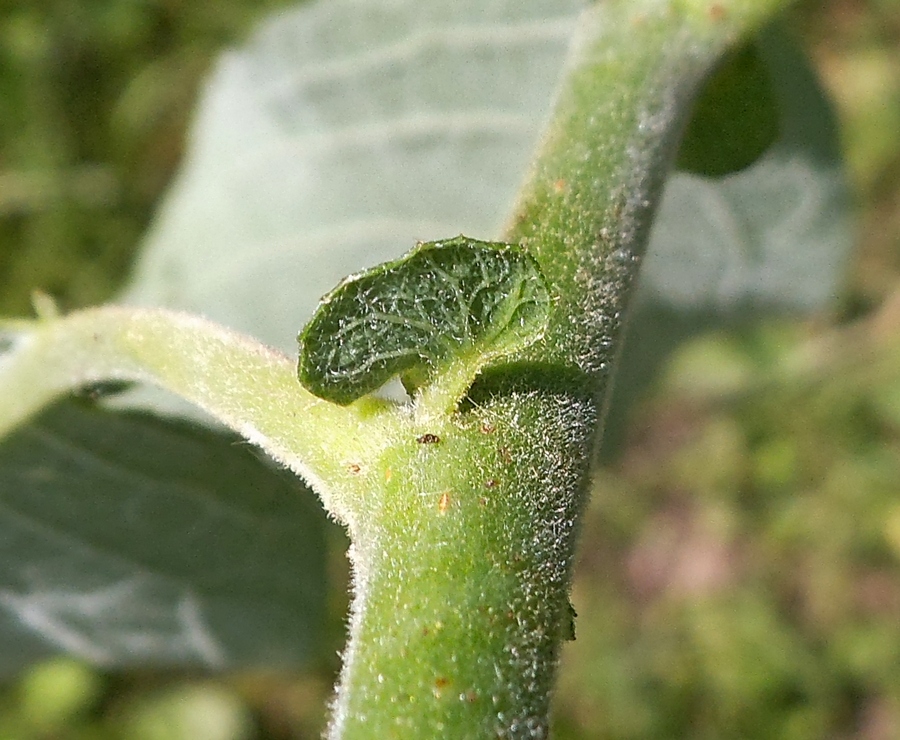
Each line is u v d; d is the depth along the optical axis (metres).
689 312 0.16
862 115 0.33
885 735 0.27
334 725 0.07
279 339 0.14
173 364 0.08
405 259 0.07
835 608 0.29
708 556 0.29
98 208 0.30
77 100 0.30
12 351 0.10
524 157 0.13
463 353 0.07
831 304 0.17
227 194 0.15
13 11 0.30
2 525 0.13
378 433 0.07
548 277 0.08
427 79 0.14
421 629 0.07
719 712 0.28
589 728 0.28
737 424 0.30
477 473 0.07
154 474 0.12
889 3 0.33
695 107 0.09
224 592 0.15
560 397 0.07
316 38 0.15
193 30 0.30
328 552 0.14
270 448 0.08
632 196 0.08
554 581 0.07
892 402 0.30
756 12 0.09
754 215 0.15
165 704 0.27
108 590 0.15
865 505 0.29
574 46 0.09
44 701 0.27
